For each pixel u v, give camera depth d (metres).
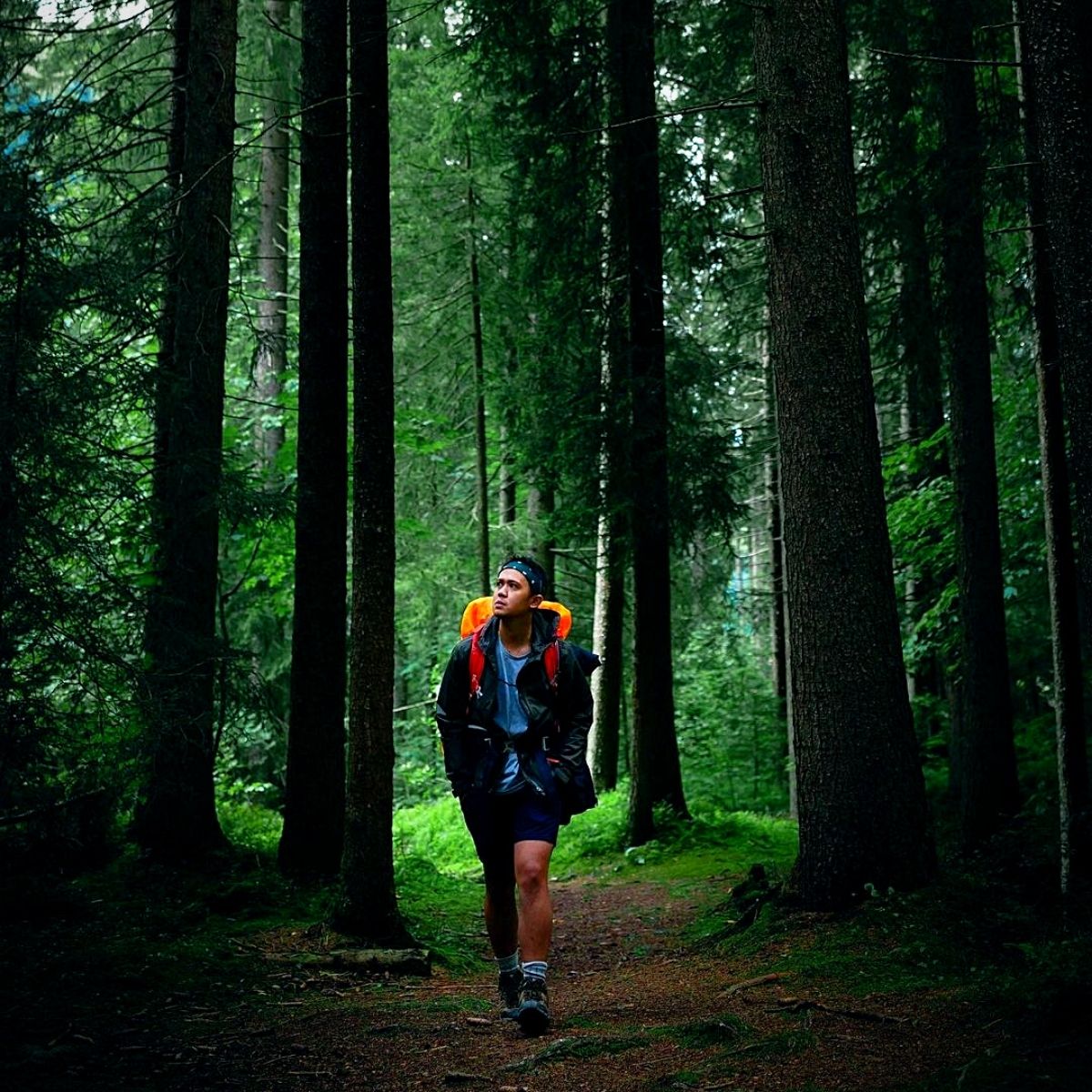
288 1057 4.11
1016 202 9.02
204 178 8.40
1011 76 10.41
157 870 7.74
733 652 21.44
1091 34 4.17
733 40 11.36
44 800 6.54
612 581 15.52
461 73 13.60
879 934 5.32
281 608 14.26
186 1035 4.46
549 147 11.92
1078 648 7.16
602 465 12.18
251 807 12.17
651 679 12.43
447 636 20.14
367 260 6.80
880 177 10.41
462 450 19.84
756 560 28.66
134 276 7.27
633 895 10.16
